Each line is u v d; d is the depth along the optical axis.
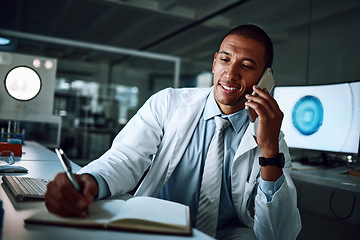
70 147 6.71
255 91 0.99
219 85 1.09
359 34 2.77
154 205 0.77
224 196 1.15
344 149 1.95
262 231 1.07
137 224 0.66
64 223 0.65
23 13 5.76
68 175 0.72
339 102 2.01
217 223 1.17
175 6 5.21
